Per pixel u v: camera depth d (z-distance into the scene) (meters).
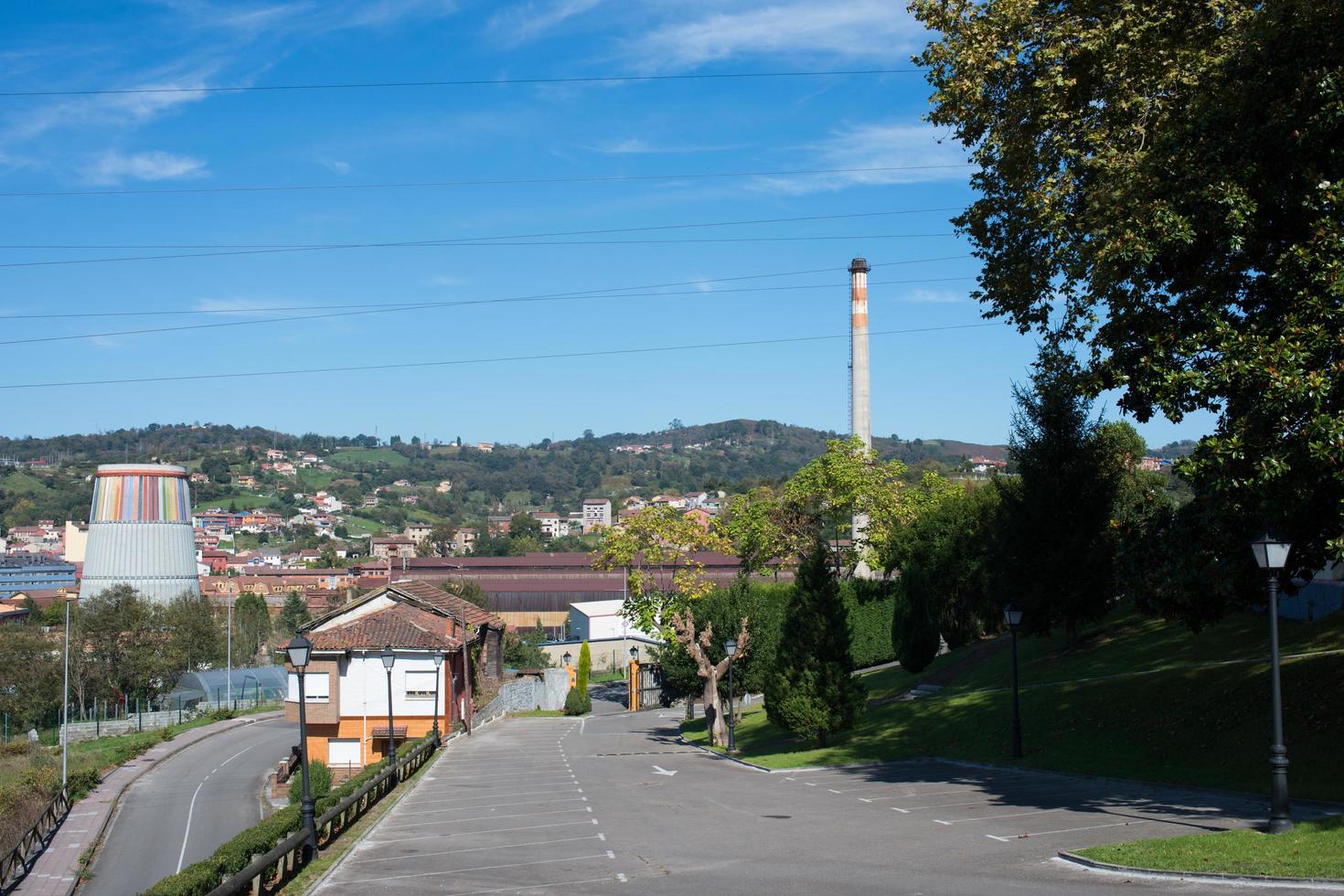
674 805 24.69
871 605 60.03
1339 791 19.14
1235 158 19.19
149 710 77.50
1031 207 23.84
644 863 17.41
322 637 49.91
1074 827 18.19
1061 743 28.14
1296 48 18.70
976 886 14.14
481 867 17.83
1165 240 19.03
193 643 79.75
